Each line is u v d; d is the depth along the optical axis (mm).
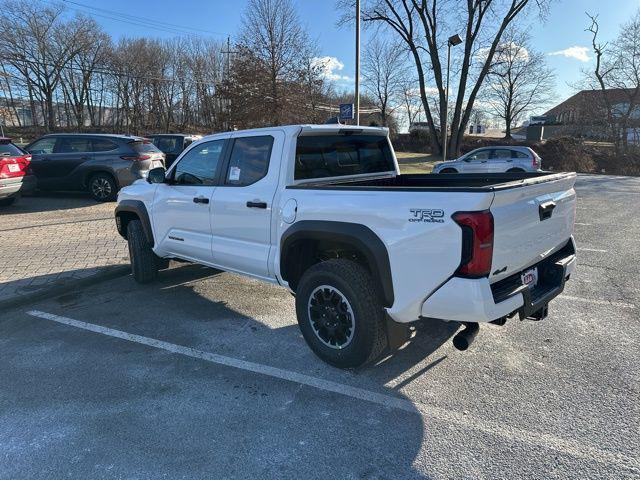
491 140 43531
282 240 3684
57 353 3830
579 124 40344
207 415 2947
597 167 35250
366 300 3188
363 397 3137
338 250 3777
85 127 58156
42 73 53250
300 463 2508
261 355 3766
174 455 2576
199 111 56344
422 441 2674
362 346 3250
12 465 2510
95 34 54406
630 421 2820
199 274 6004
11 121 58000
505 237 2824
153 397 3162
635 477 2355
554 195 3477
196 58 54656
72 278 5504
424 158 31531
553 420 2844
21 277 5555
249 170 4090
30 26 50812
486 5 29188
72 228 8398
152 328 4320
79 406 3061
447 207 2752
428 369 3496
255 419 2904
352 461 2518
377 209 3061
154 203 5125
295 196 3600
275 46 27188
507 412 2938
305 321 3594
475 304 2721
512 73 50562
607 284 5449
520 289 3006
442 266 2797
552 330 4152
